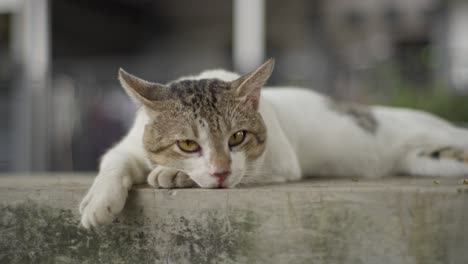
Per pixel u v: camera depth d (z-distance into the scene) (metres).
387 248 0.49
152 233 0.52
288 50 1.91
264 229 0.51
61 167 1.36
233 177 0.54
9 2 1.43
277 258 0.51
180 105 0.55
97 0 1.84
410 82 1.40
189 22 2.07
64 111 1.38
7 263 0.55
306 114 0.69
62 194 0.54
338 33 1.91
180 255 0.52
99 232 0.53
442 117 1.12
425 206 0.48
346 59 1.73
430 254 0.48
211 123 0.54
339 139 0.69
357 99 1.22
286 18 1.91
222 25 2.03
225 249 0.51
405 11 1.82
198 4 2.01
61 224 0.54
